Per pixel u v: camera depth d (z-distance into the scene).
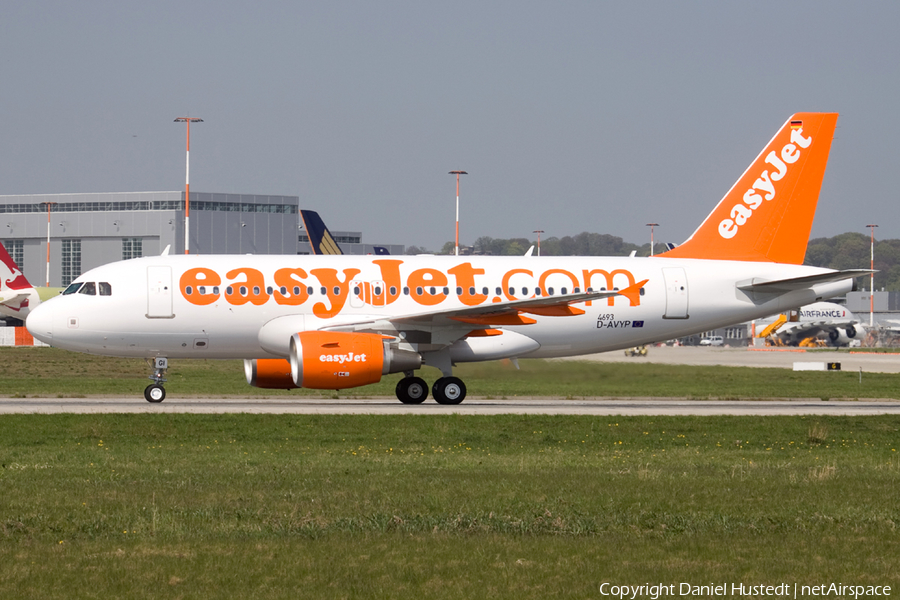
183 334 135.62
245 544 50.03
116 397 149.12
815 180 153.38
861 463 84.88
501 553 48.78
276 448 92.12
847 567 46.97
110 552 48.28
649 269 148.12
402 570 45.47
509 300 142.25
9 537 51.25
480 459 84.75
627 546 50.62
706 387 183.50
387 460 83.00
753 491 66.81
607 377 189.75
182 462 80.31
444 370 140.88
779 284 148.12
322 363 128.50
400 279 139.62
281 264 138.75
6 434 99.06
